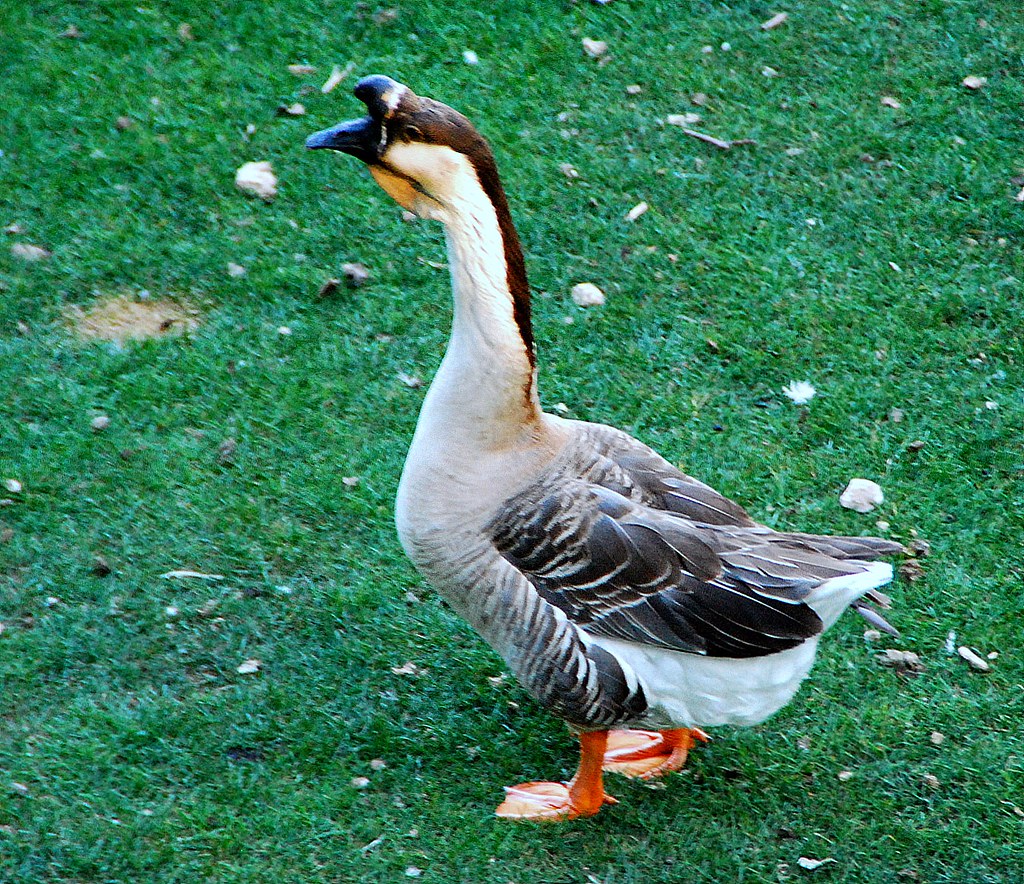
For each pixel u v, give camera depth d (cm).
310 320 1248
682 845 812
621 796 848
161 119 1480
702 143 1471
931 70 1571
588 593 761
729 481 1085
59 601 963
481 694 918
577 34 1630
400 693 919
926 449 1118
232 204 1377
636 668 770
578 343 1226
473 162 718
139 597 973
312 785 841
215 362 1192
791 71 1579
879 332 1237
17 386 1149
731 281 1297
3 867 770
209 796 827
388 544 1036
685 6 1669
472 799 842
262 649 941
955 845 813
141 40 1600
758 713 797
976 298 1265
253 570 1005
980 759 865
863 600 864
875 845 812
